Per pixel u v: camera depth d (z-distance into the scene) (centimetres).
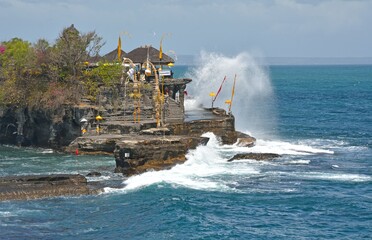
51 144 9138
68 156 8375
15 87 9644
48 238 5181
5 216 5634
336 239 5344
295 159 8281
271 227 5606
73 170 7425
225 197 6406
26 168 7606
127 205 6075
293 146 9300
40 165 7788
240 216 5875
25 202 6028
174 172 7219
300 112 15438
